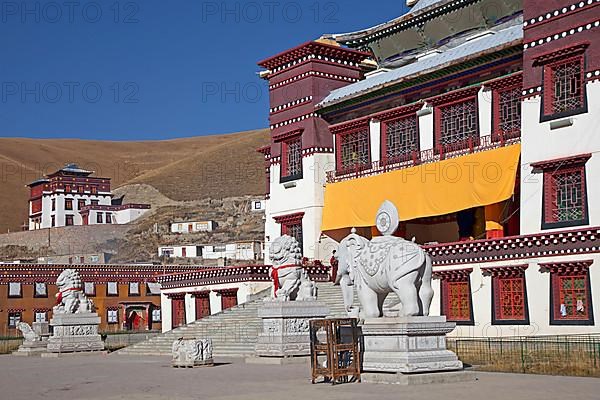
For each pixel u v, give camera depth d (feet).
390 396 56.03
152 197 471.21
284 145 170.81
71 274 142.51
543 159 116.67
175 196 465.88
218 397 60.70
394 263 66.49
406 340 65.05
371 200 150.30
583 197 111.04
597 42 110.83
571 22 114.01
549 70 117.19
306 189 163.73
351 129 159.63
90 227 356.18
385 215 70.08
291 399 57.06
